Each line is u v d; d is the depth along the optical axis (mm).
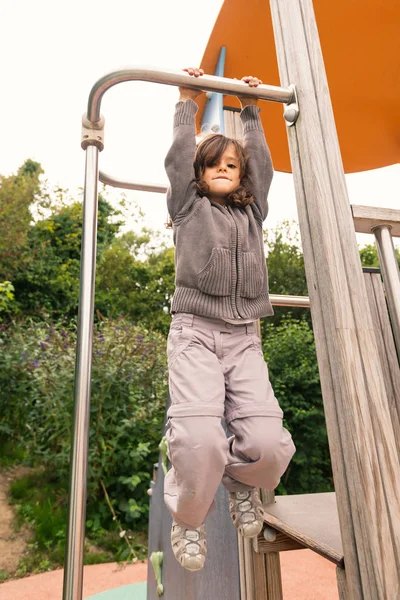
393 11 1869
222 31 1786
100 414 3771
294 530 1133
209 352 1040
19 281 5629
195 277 1080
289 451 973
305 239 908
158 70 962
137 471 3879
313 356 5141
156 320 5957
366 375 793
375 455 751
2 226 5648
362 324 823
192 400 951
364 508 723
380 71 2146
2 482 4016
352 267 854
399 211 1047
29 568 3170
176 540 943
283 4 1051
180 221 1157
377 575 691
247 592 1392
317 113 944
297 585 2668
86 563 3273
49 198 6492
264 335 5582
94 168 1001
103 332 4363
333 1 1817
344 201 897
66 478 3984
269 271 6266
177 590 1577
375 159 2662
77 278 5965
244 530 976
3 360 4305
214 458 902
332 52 2045
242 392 1016
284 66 1024
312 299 879
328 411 821
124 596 2570
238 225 1150
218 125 1655
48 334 4547
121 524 3762
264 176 1269
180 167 1157
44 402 3961
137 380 4059
